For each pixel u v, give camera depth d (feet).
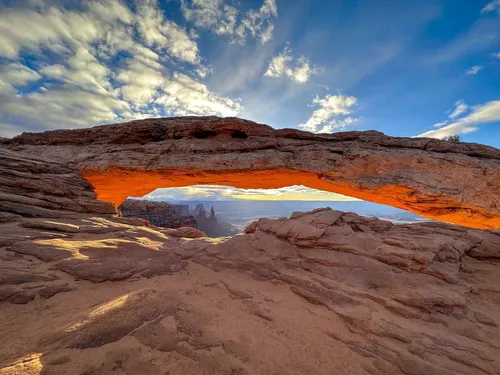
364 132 60.70
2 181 42.57
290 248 31.27
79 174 62.08
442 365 15.85
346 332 19.02
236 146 62.49
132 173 62.69
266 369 14.75
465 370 15.49
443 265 25.66
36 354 14.03
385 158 53.93
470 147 52.26
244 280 27.35
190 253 33.58
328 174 56.85
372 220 33.58
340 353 16.69
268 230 34.94
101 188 75.15
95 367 13.48
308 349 16.90
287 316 20.76
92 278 24.58
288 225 33.96
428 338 18.15
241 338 17.47
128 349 15.21
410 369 15.40
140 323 18.08
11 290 20.16
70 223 38.22
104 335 16.22
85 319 17.83
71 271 24.82
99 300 21.52
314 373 14.78
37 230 32.99
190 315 19.88
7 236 28.76
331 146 60.29
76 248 29.27
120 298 21.77
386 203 61.98
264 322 19.81
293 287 25.30
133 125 66.54
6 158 50.19
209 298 23.34
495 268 25.81
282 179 66.28
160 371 13.73
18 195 41.11
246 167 58.75
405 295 22.44
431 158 51.37
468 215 48.98
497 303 22.11
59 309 19.48
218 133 66.28
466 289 23.07
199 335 17.39
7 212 35.86
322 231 31.09
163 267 29.76
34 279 22.38
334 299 22.89
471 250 28.02
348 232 31.14
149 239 38.50
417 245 26.96
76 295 21.81
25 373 12.41
